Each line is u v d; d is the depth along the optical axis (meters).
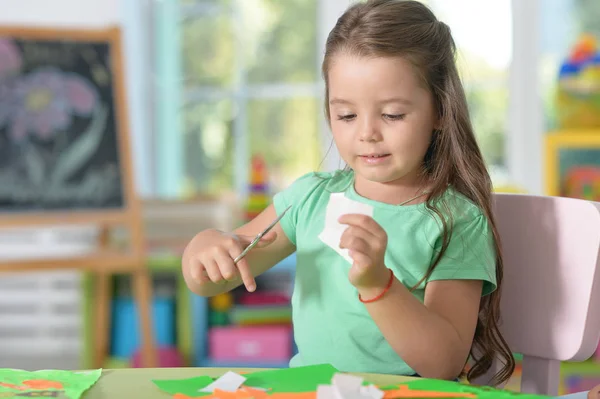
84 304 3.24
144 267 3.06
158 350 3.22
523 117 3.89
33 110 3.08
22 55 3.08
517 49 3.88
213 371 1.04
